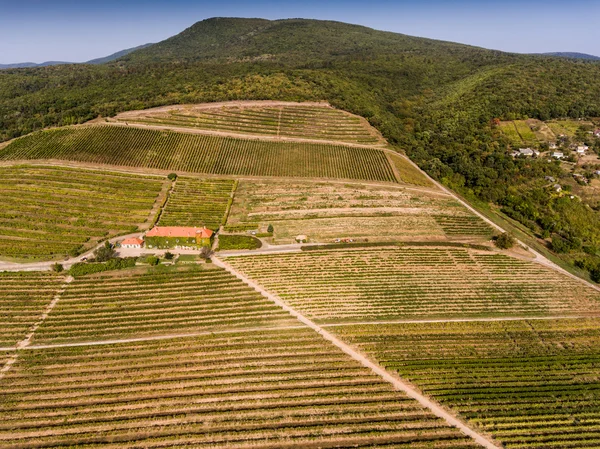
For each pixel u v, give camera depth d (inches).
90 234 4188.0
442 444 2153.1
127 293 3356.3
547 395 2455.7
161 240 3988.7
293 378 2546.8
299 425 2257.6
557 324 3154.5
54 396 2412.6
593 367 2711.6
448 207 5241.1
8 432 2197.3
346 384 2529.5
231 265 3786.9
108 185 5093.5
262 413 2313.0
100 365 2640.3
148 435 2198.6
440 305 3324.3
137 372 2583.7
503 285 3646.7
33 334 2910.9
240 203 5049.2
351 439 2180.1
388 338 2925.7
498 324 3127.5
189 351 2760.8
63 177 5162.4
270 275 3646.7
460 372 2625.5
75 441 2158.0
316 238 4335.6
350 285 3535.9
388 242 4264.3
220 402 2384.4
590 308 3388.3
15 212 4448.8
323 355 2738.7
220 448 2126.0
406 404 2383.1
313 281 3572.8
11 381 2522.1
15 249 3850.9
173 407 2351.1
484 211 5280.5
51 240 4065.0
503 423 2281.0
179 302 3272.6
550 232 4864.7
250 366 2640.3
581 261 4109.3
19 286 3398.1
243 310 3184.1
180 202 4936.0
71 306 3189.0
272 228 4372.5
